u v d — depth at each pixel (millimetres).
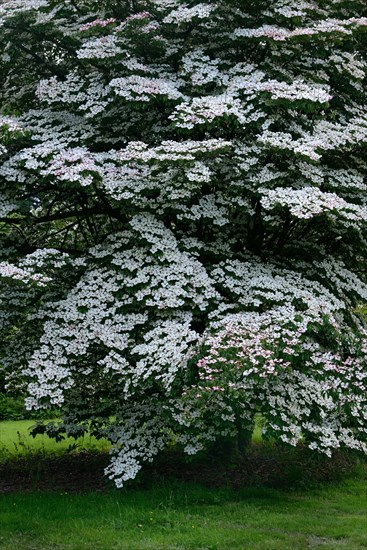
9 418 16625
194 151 6676
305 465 9141
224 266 7660
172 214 7824
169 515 6461
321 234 8859
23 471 9102
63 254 7328
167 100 7262
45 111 8445
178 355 6488
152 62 8391
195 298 7086
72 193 8461
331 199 6820
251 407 6926
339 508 7113
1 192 7984
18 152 7883
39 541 5785
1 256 8242
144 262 7305
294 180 7574
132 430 7844
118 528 6148
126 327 7113
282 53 7840
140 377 6801
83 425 8594
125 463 7449
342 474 8914
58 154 7234
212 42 8297
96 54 7434
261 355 5949
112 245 7555
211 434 7254
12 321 8242
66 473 8883
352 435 7309
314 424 7062
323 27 7477
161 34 8195
